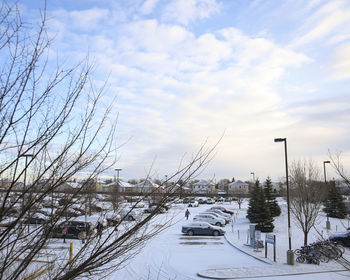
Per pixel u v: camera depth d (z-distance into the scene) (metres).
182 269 13.13
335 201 33.25
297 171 18.44
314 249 14.87
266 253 15.41
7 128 2.42
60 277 2.64
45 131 2.65
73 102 2.89
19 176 2.43
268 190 35.00
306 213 16.92
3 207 2.37
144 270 12.70
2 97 2.44
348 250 17.19
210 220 29.72
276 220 31.84
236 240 20.92
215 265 13.95
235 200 79.44
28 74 2.59
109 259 2.69
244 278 11.84
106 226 3.11
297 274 12.39
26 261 2.63
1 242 2.45
